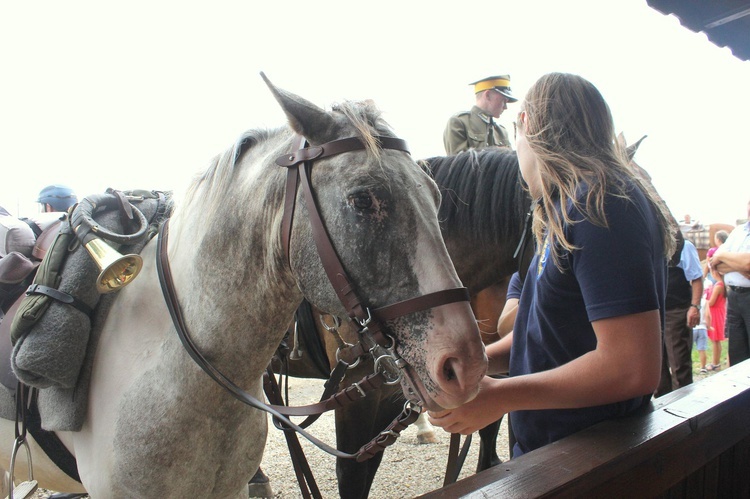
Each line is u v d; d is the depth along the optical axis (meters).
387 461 3.35
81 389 1.30
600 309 0.93
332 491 2.98
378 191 1.04
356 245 1.04
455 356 0.96
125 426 1.26
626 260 0.93
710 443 1.20
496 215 2.08
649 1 2.06
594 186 0.97
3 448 1.65
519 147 1.23
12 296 1.64
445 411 1.01
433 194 1.18
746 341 4.00
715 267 4.11
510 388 0.99
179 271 1.35
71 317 1.26
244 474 1.41
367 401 2.06
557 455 0.93
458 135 3.40
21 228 1.74
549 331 1.13
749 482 1.55
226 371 1.29
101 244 1.21
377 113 1.16
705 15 2.17
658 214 1.06
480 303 2.38
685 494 1.23
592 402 0.95
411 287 1.02
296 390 5.11
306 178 1.10
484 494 0.79
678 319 3.89
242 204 1.24
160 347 1.31
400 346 1.03
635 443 0.97
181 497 1.28
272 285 1.22
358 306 1.04
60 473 1.53
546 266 1.10
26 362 1.20
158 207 1.59
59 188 2.96
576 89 1.09
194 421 1.26
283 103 1.11
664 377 3.64
